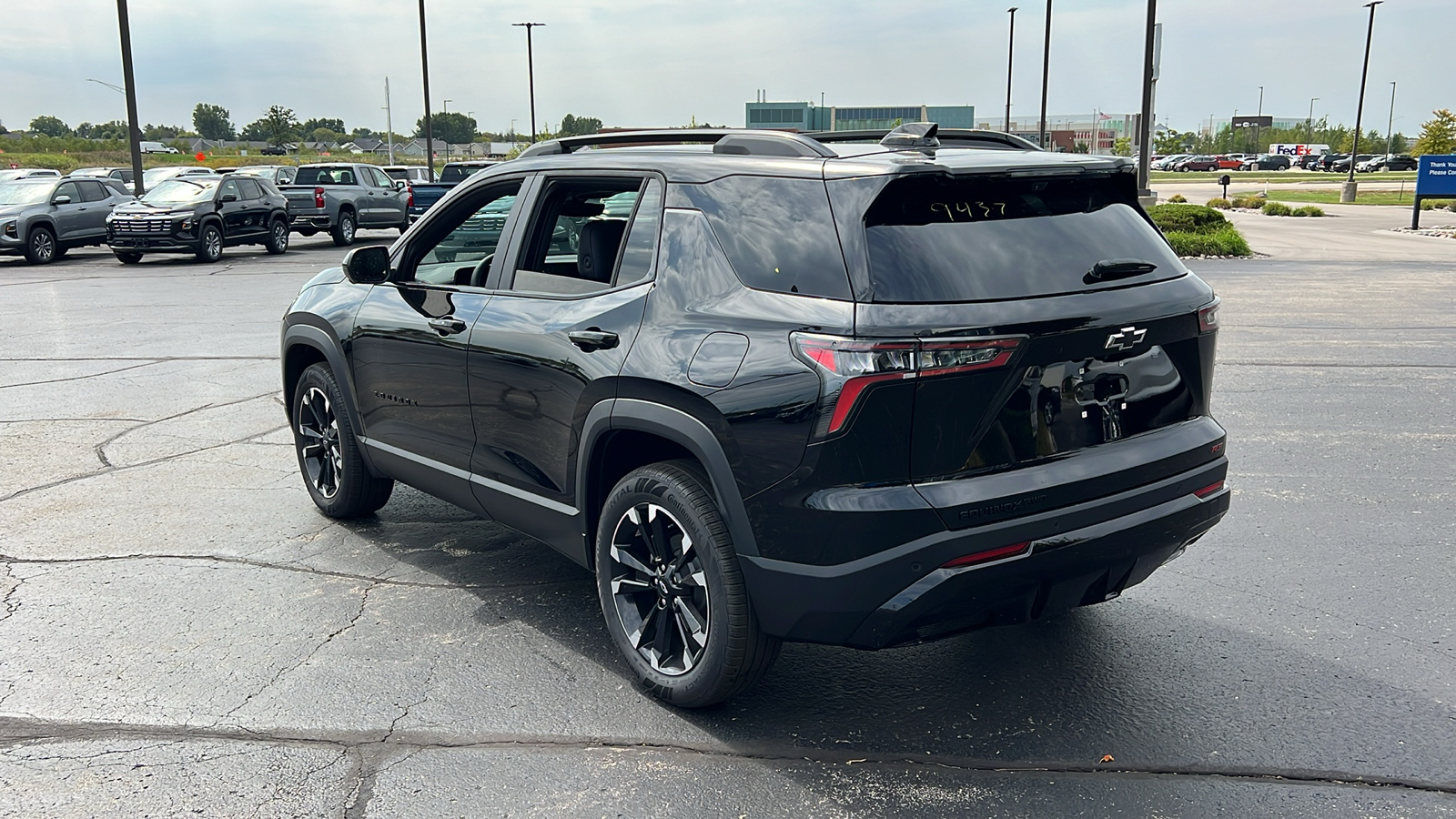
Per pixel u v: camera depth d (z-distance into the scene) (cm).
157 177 3194
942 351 299
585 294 388
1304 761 332
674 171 371
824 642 327
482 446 438
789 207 331
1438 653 405
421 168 4291
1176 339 349
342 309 518
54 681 392
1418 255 2208
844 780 326
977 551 308
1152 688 381
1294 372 951
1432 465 654
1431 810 306
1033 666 400
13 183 2384
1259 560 503
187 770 333
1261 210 4022
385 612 454
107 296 1634
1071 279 325
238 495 621
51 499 614
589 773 331
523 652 416
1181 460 353
